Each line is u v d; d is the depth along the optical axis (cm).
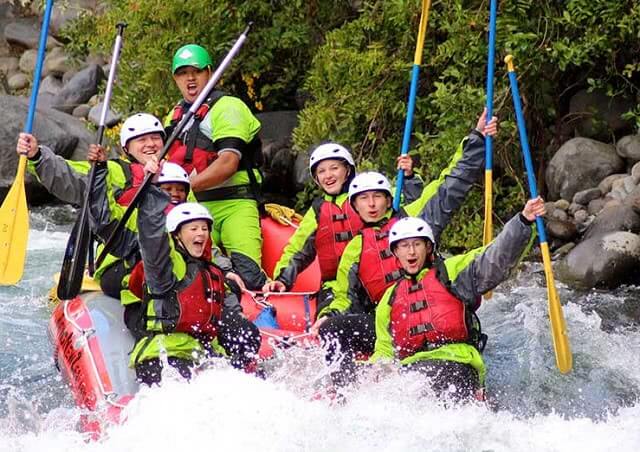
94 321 1692
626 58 2533
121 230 1636
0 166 3130
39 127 3203
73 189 1738
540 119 2636
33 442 1506
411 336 1580
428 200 1850
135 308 1648
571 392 1738
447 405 1518
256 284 1925
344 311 1744
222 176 1939
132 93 3012
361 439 1446
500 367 1856
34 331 2086
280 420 1454
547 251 1633
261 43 2944
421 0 2477
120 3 2994
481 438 1466
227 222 1970
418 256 1588
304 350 1644
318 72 2705
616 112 2602
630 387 1752
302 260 1866
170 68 2875
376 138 2697
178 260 1555
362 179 1744
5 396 1755
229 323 1636
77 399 1623
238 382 1506
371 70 2592
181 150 1984
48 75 3959
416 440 1446
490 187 1852
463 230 2538
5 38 4247
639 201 2320
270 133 3122
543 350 1922
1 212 1781
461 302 1577
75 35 3394
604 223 2334
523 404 1686
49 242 2764
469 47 2441
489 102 1862
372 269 1725
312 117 2652
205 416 1452
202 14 2884
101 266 1753
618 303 2166
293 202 2980
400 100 2686
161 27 2938
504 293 2259
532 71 2459
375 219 1747
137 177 1712
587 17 2364
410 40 2597
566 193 2542
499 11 2400
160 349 1538
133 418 1466
